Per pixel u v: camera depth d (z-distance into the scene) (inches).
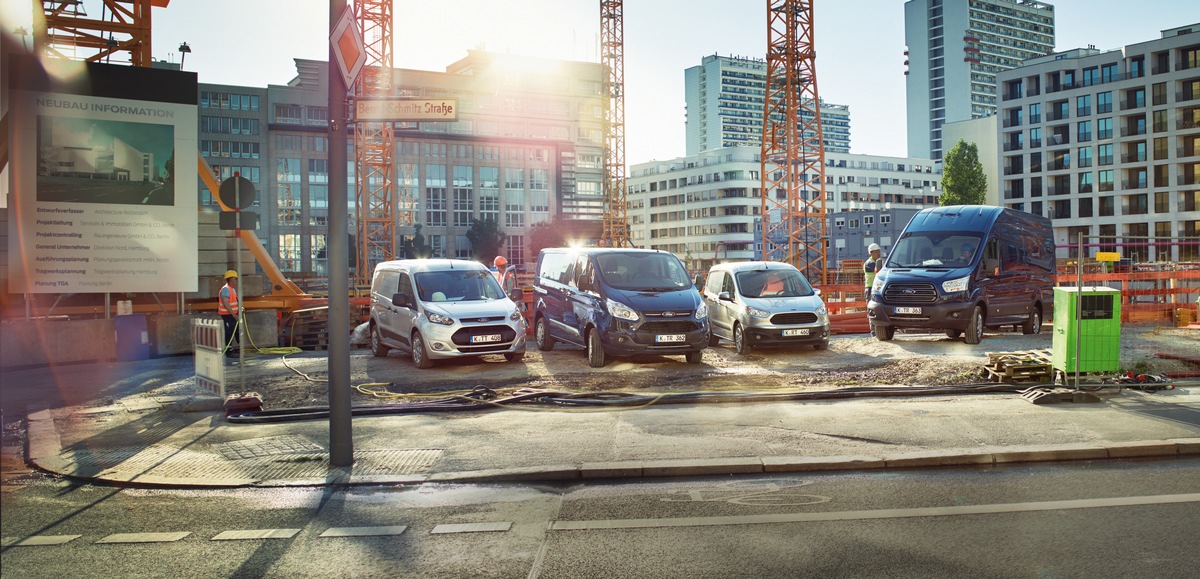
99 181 619.2
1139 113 3339.1
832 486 261.0
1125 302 826.8
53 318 702.5
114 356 691.4
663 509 239.8
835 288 1161.4
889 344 697.6
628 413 393.1
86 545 216.8
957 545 200.7
